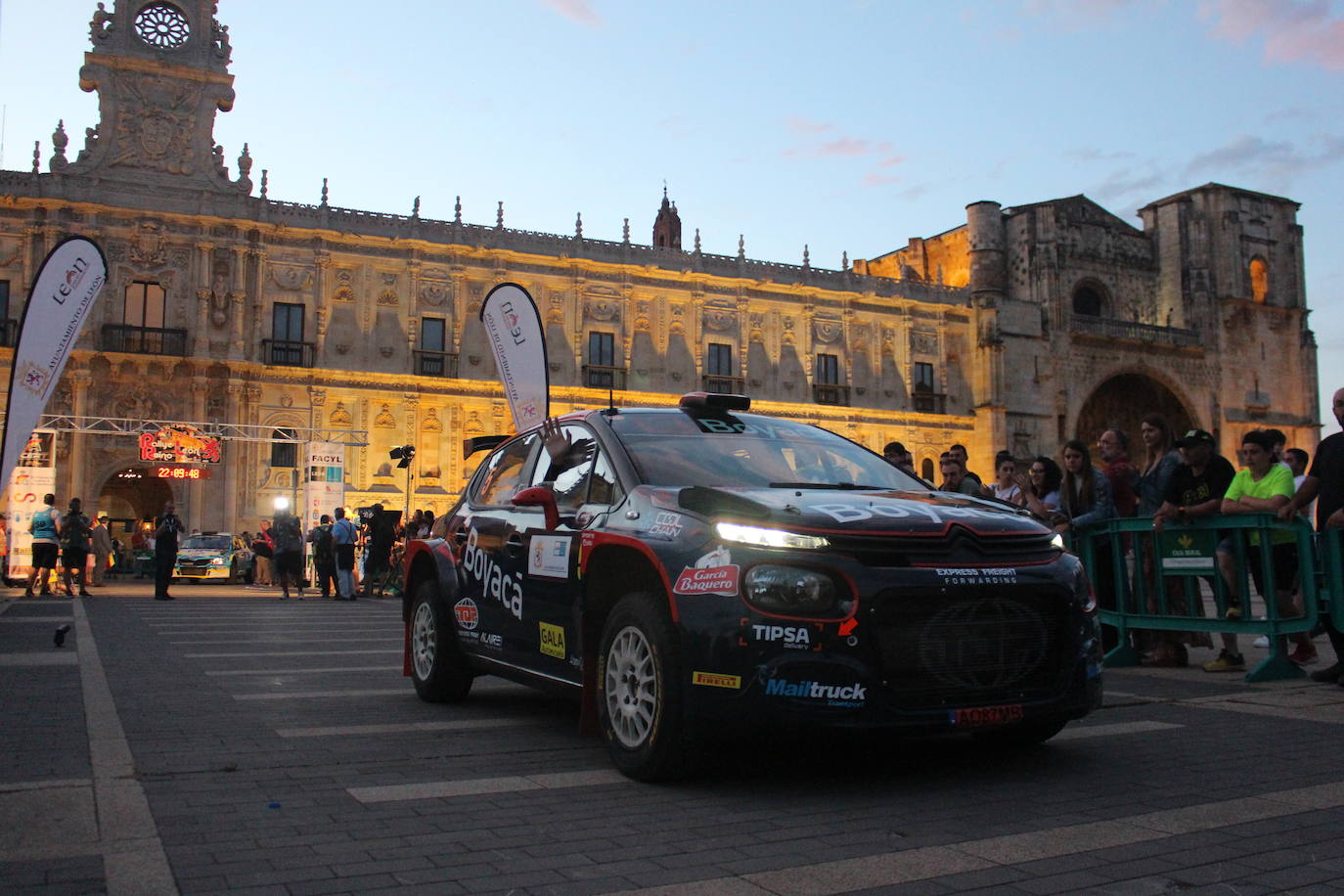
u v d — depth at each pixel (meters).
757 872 3.82
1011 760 5.73
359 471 43.78
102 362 40.41
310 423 43.16
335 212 44.56
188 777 5.36
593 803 4.86
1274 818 4.53
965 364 57.72
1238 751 5.93
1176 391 62.88
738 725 4.90
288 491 42.81
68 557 24.66
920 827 4.42
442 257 46.19
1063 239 61.34
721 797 4.96
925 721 4.86
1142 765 5.60
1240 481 9.69
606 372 48.78
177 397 41.66
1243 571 9.09
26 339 17.33
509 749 6.17
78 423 39.75
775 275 53.22
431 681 8.00
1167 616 9.73
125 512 48.75
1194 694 8.10
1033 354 58.66
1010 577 5.13
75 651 11.44
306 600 26.11
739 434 6.86
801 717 4.79
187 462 35.50
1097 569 10.68
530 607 6.66
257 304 42.91
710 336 51.16
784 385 52.97
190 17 43.09
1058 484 11.09
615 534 5.79
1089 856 4.00
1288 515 8.81
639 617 5.40
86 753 5.88
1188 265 64.44
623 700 5.48
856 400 54.62
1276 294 66.94
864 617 4.85
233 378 41.88
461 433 45.81
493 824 4.49
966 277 62.03
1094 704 5.38
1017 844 4.14
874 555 5.01
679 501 5.57
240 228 42.66
